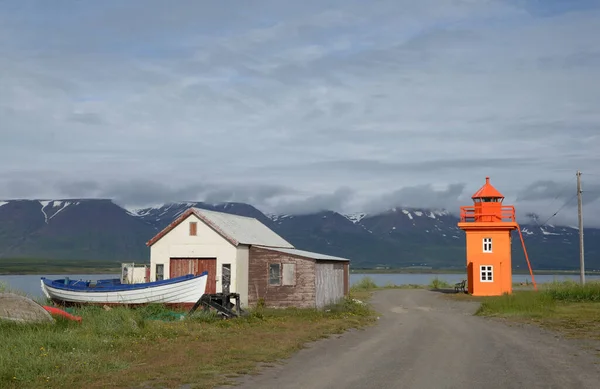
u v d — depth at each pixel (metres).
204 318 26.12
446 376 14.89
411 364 16.69
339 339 22.53
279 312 32.62
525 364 16.83
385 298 50.81
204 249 37.25
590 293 42.28
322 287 38.34
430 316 34.88
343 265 45.22
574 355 18.59
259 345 19.41
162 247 38.00
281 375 14.72
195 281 32.66
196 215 37.59
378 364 16.62
